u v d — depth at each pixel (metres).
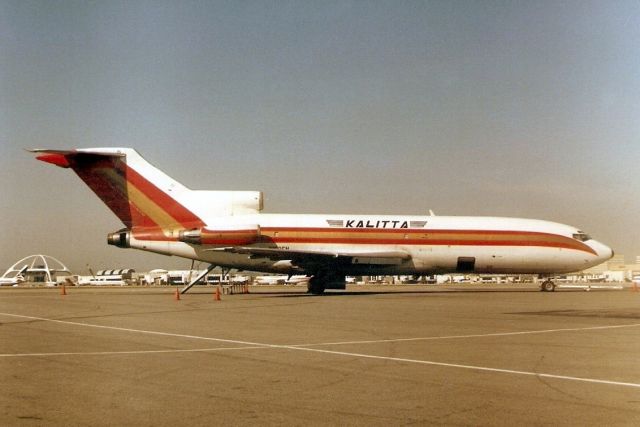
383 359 12.15
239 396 8.79
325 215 41.34
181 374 10.51
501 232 41.34
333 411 7.91
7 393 8.98
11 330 17.48
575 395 8.87
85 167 39.75
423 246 40.84
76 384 9.64
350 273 41.06
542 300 32.97
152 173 40.47
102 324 19.27
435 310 25.33
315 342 14.73
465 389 9.27
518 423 7.35
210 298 36.06
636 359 12.11
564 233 42.03
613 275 113.00
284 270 40.47
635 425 7.27
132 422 7.36
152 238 40.19
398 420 7.47
